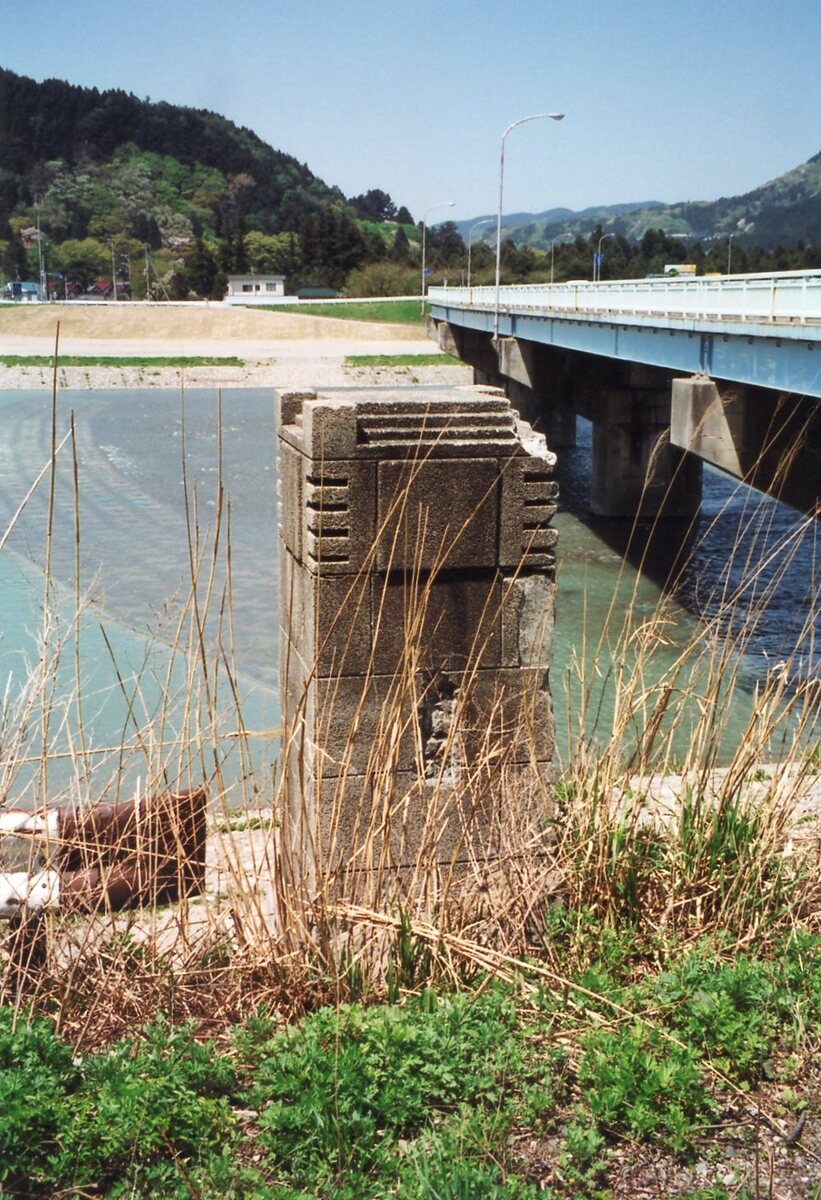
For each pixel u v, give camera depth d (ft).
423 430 15.47
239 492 105.29
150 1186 11.22
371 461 15.40
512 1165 11.53
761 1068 13.00
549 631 16.16
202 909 17.22
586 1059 12.71
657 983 14.20
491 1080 12.42
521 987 14.24
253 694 45.62
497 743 15.78
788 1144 11.94
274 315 287.89
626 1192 11.34
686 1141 11.88
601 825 16.26
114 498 102.01
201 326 274.98
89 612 57.52
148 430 153.69
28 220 541.34
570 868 16.16
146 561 75.77
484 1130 11.79
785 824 17.74
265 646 54.34
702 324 67.36
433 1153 11.40
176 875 15.19
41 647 16.19
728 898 15.99
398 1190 10.93
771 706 17.37
